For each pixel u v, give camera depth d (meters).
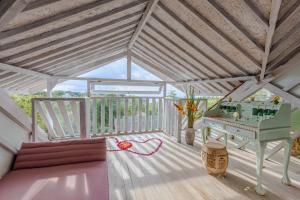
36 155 1.67
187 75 5.12
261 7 2.14
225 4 2.34
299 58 2.78
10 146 1.61
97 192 1.24
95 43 3.68
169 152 3.21
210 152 2.32
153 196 1.91
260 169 1.97
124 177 2.30
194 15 2.69
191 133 3.64
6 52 2.38
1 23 1.53
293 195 1.94
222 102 3.21
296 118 2.88
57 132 2.88
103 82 5.36
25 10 1.60
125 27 3.52
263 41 2.61
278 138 2.07
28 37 2.22
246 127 2.15
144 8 3.06
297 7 2.07
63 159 1.71
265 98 3.71
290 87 3.00
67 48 3.18
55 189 1.26
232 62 3.40
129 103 4.58
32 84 5.05
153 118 4.80
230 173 2.43
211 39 3.10
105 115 4.50
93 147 1.84
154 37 4.04
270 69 3.15
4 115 1.70
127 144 3.62
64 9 1.95
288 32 2.46
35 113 2.28
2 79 3.33
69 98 2.36
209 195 1.93
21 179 1.40
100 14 2.46
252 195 1.93
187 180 2.23
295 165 2.71
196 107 3.71
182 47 3.81
